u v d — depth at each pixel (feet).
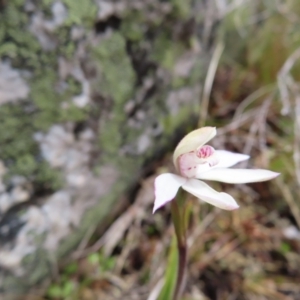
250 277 0.32
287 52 0.42
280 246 0.34
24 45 0.23
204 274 0.32
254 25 0.45
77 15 0.25
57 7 0.24
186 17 0.32
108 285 0.31
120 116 0.30
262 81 0.43
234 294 0.32
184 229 0.19
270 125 0.41
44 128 0.26
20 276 0.28
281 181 0.36
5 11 0.22
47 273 0.29
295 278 0.33
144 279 0.31
